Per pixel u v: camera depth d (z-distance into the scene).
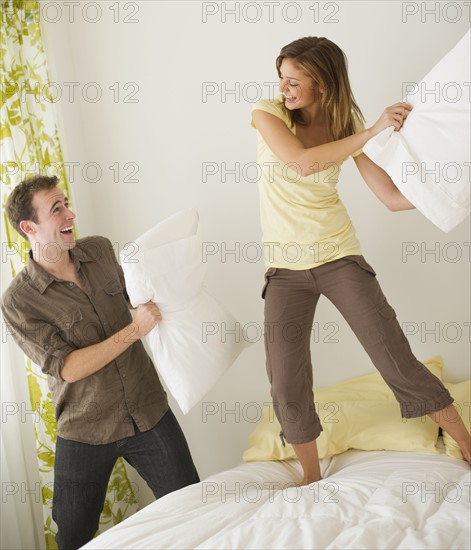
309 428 2.40
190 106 2.95
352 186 2.82
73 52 3.05
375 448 2.55
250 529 1.88
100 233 3.17
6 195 2.66
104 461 2.45
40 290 2.36
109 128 3.07
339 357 2.97
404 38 2.68
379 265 2.87
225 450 3.17
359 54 2.74
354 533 1.79
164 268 2.31
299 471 2.59
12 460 2.83
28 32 2.75
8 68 2.67
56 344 2.33
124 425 2.44
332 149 2.15
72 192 3.00
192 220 2.43
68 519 2.44
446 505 1.99
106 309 2.46
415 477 2.18
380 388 2.84
